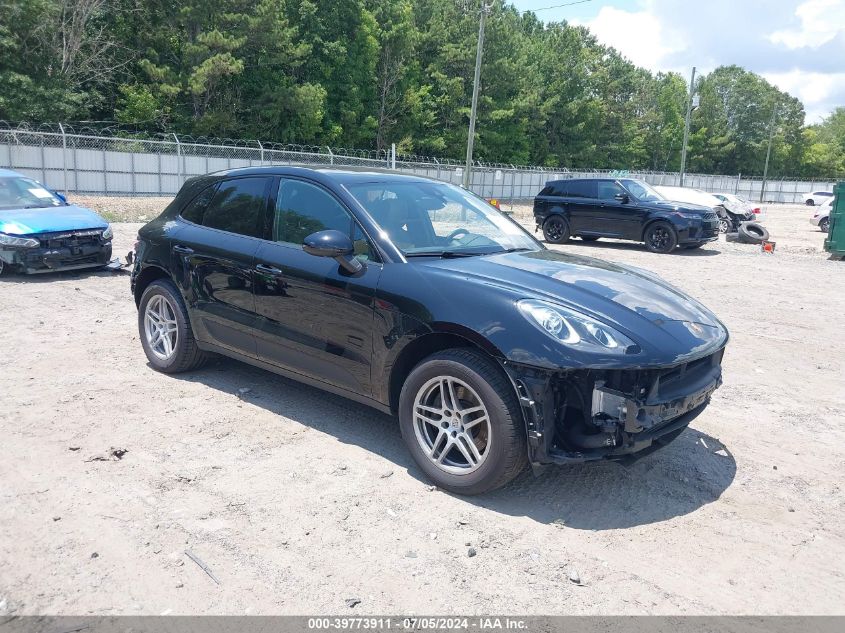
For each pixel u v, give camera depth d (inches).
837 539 136.7
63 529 128.3
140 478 149.6
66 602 107.5
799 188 2888.8
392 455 167.0
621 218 685.3
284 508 139.2
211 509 137.7
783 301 406.3
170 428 177.8
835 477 165.6
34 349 245.8
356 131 1905.8
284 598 110.7
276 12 1562.5
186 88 1512.1
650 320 145.3
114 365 229.6
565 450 135.7
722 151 3636.8
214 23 1545.3
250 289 185.2
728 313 366.0
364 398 164.1
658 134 3412.9
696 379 148.8
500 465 137.3
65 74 1462.8
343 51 1818.4
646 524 139.6
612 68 3166.8
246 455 163.6
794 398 225.6
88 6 1498.5
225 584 113.7
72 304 322.7
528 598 113.3
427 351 154.9
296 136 1753.2
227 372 225.8
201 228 206.1
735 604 114.3
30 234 369.1
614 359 131.3
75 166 1211.9
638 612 110.8
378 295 154.9
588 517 141.3
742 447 182.5
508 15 2637.8
